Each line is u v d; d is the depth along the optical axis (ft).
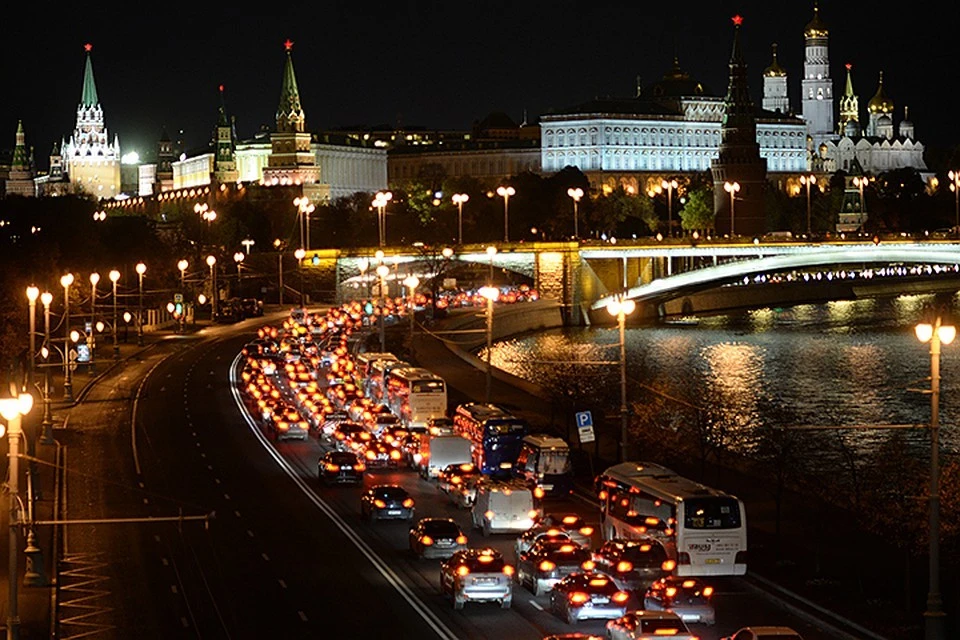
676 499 418.31
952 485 464.24
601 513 473.26
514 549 459.32
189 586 433.07
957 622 397.80
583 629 379.96
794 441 620.90
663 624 343.26
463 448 597.11
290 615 400.26
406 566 454.40
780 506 542.98
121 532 504.02
